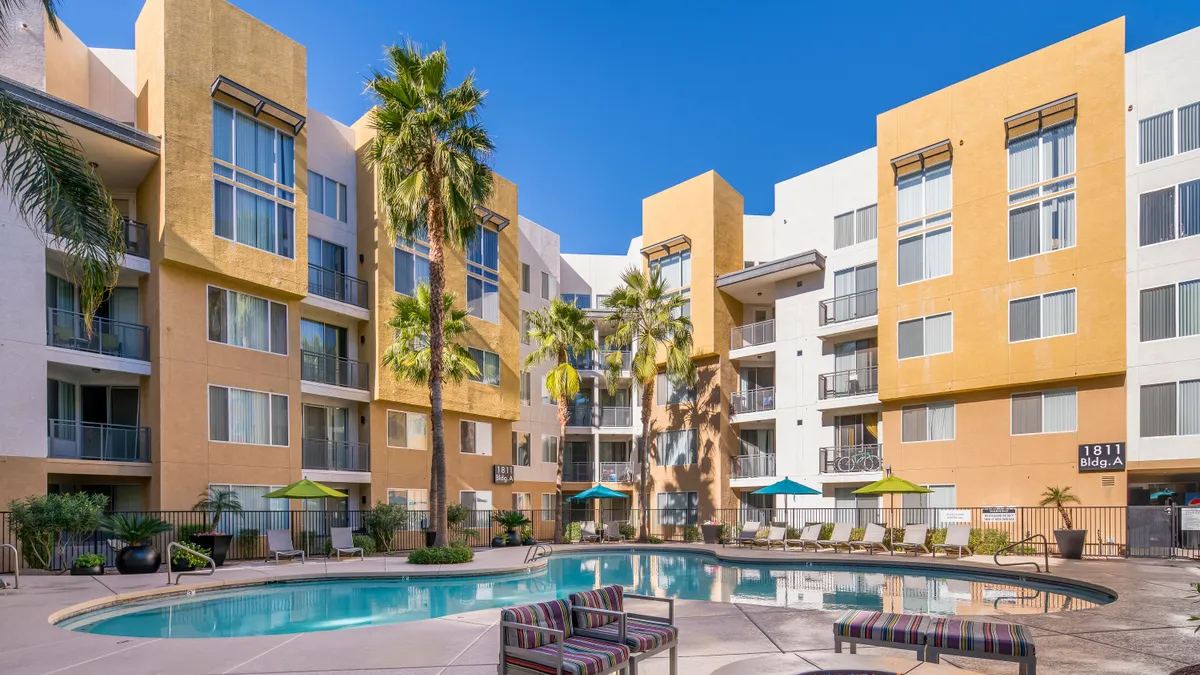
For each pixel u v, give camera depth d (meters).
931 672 5.48
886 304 26.92
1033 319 23.27
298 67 23.92
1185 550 20.47
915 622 6.84
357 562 19.41
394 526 23.72
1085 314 22.22
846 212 30.48
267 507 22.16
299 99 23.86
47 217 8.73
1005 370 23.64
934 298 25.62
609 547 26.83
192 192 20.66
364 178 27.36
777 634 9.04
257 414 22.17
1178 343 20.58
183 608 13.15
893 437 26.86
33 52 19.02
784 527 25.77
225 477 21.02
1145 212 21.45
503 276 32.19
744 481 31.72
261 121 22.80
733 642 8.61
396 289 27.11
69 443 19.20
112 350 19.75
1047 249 23.16
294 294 23.27
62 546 17.25
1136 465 21.02
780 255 32.81
